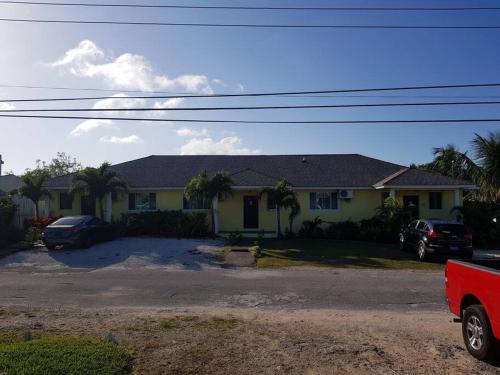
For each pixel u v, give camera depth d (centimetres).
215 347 739
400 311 1076
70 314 998
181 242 2428
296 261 1944
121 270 1723
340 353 721
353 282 1472
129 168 3123
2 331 816
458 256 2019
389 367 663
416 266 1877
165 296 1235
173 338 786
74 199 2934
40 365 606
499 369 664
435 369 659
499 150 2786
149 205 2933
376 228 2666
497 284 665
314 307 1114
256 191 2912
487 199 2884
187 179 2977
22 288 1341
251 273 1658
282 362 675
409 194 2911
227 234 2714
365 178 2991
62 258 1984
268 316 1003
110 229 2514
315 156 3388
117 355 662
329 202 2933
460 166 3553
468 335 734
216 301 1177
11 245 2300
